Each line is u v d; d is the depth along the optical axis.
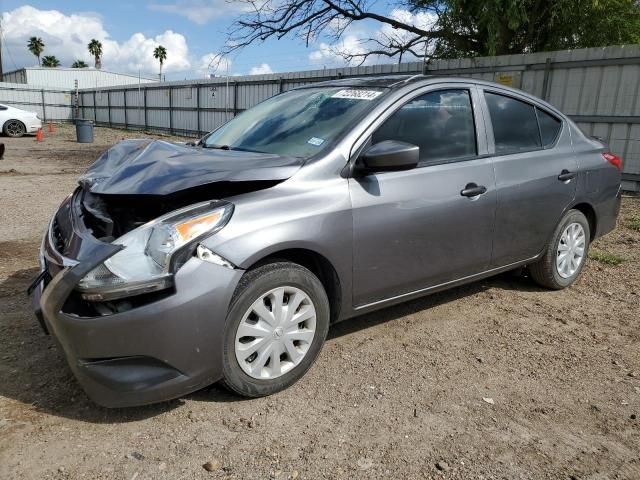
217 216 2.68
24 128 24.81
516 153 4.16
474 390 3.11
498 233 3.99
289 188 2.96
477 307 4.38
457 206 3.64
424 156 3.58
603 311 4.37
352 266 3.18
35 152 17.92
